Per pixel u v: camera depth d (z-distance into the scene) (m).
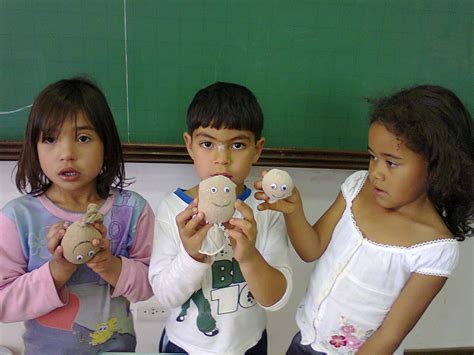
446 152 0.69
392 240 0.76
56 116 0.74
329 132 1.08
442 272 0.73
